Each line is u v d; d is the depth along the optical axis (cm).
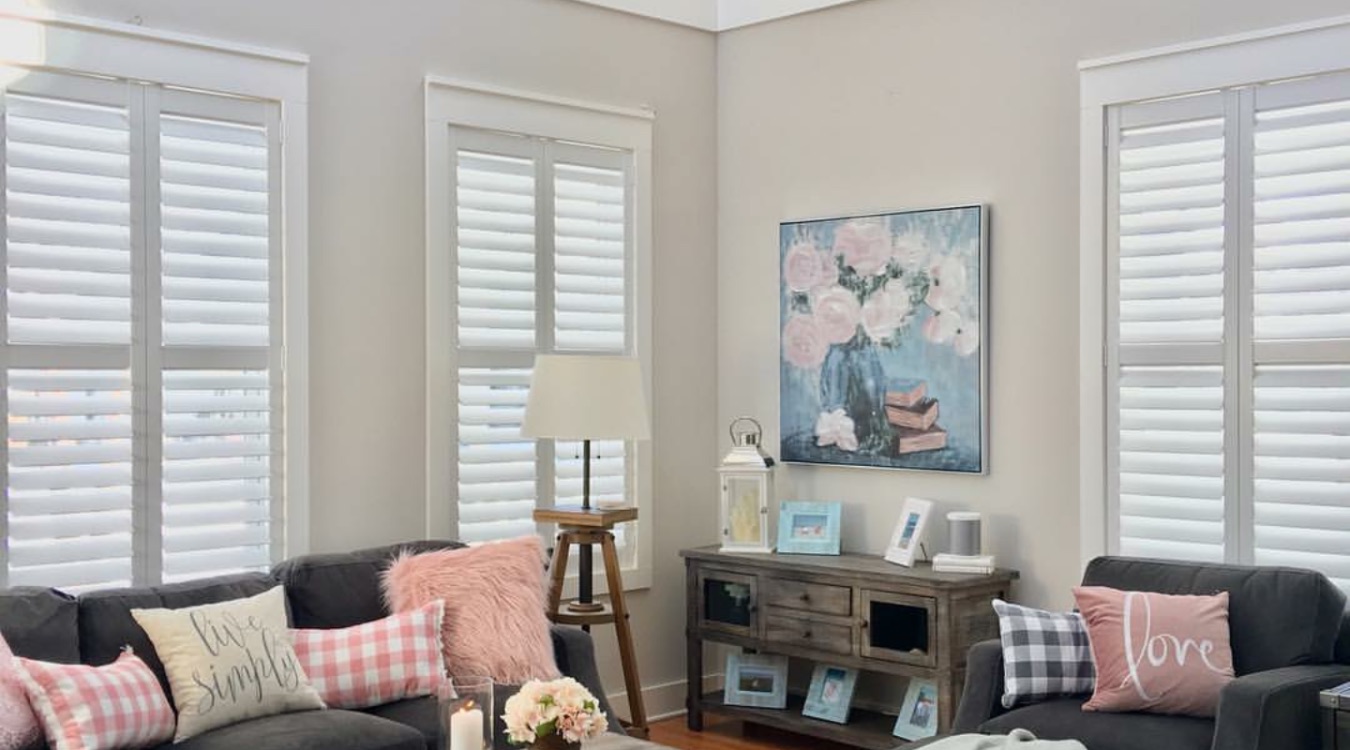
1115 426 443
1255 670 362
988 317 476
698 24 551
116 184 397
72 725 311
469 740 270
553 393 446
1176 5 429
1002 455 473
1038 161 462
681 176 547
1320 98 399
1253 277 412
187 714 334
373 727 340
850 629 468
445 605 397
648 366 532
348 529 446
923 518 477
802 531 511
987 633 454
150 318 402
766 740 508
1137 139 438
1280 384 406
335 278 443
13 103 378
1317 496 401
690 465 550
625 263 527
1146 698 356
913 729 465
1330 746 329
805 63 531
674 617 545
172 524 405
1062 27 457
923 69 495
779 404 538
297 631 379
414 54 462
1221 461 420
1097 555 444
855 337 511
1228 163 418
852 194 516
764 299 545
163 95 405
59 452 385
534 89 497
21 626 335
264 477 426
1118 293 442
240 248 420
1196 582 381
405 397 461
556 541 487
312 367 438
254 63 421
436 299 466
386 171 456
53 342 385
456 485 472
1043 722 356
